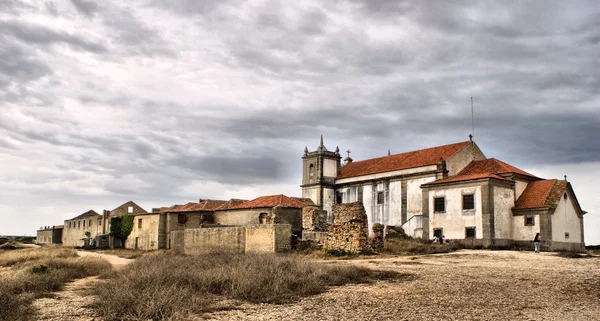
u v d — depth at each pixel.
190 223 68.12
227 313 16.05
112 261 45.12
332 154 73.56
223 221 62.84
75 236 101.19
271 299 18.17
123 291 17.80
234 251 42.44
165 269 24.02
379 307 16.77
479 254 37.72
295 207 54.72
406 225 58.50
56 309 17.16
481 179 48.41
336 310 16.39
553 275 24.02
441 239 49.72
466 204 49.62
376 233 39.97
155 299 16.33
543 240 46.97
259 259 26.97
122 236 77.19
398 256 36.59
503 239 48.16
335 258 35.19
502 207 48.78
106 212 87.75
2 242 94.19
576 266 28.31
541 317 14.93
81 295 20.98
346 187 70.88
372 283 22.36
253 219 57.56
